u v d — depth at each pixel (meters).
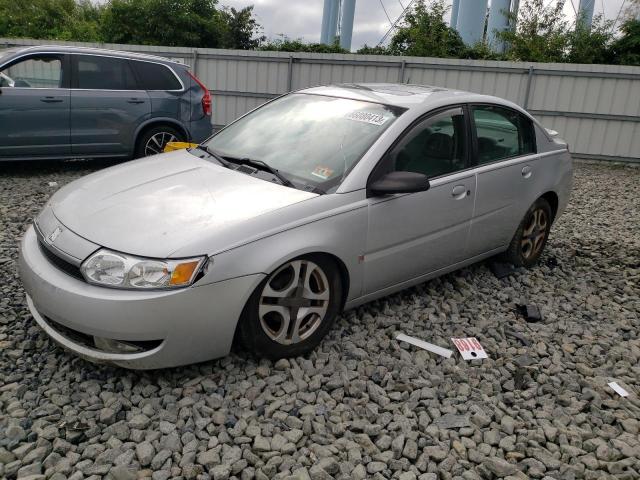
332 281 3.56
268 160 3.92
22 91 7.85
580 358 3.86
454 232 4.32
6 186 7.46
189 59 14.94
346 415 3.04
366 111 4.13
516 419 3.15
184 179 3.69
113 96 8.48
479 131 4.52
